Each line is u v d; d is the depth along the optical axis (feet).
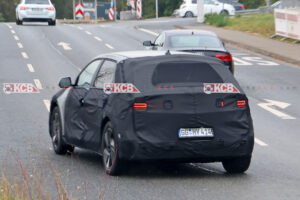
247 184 68.03
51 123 88.28
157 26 339.57
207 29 309.22
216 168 77.66
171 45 140.77
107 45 251.60
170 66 70.74
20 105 131.03
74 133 79.51
